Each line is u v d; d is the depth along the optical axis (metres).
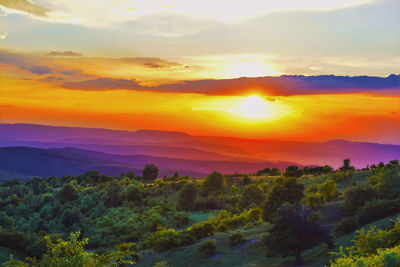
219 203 82.19
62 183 156.00
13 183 145.38
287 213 31.44
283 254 32.00
